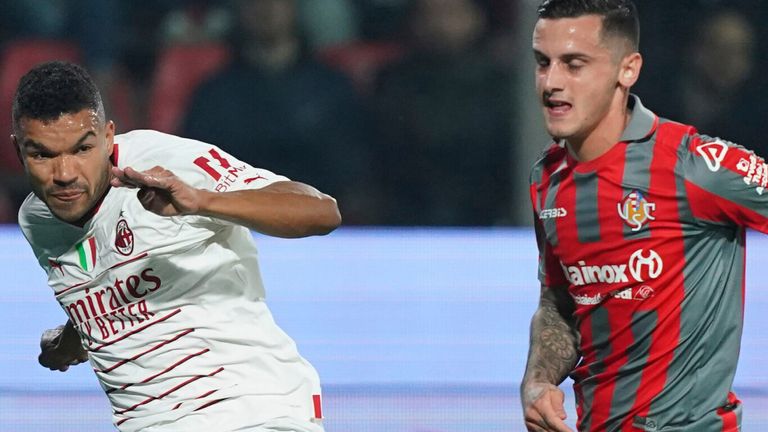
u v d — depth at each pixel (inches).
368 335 1162.6
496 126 1483.8
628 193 526.6
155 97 1529.3
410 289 1261.1
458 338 1157.1
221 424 508.1
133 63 1546.5
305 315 1197.7
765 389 985.5
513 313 1216.2
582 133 528.4
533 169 564.1
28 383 1025.5
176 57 1540.4
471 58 1483.8
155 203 447.2
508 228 1440.7
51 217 510.3
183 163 509.0
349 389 1011.3
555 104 524.4
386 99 1480.1
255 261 525.3
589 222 537.6
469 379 1049.5
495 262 1320.1
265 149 1470.2
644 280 530.3
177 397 511.2
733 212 518.9
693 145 520.7
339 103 1473.9
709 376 535.2
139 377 514.3
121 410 525.0
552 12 522.6
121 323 512.7
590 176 534.0
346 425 892.0
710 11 1476.4
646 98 1477.6
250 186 503.2
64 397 982.4
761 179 514.0
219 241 508.7
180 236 498.3
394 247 1347.2
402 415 924.0
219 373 512.1
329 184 1476.4
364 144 1483.8
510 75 1485.0
